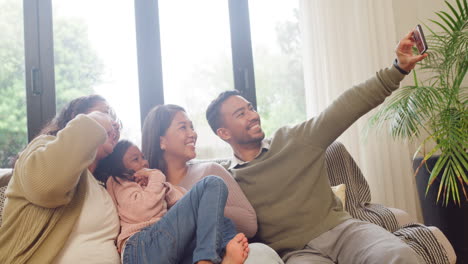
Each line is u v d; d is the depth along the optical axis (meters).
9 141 2.37
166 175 1.57
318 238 1.41
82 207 1.19
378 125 2.38
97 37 2.56
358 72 2.64
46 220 1.12
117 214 1.30
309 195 1.48
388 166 2.60
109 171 1.42
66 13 2.52
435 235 1.44
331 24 2.67
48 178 1.03
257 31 2.82
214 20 2.74
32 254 1.09
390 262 1.18
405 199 2.64
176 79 2.66
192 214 1.20
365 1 2.69
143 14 2.60
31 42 2.40
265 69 2.80
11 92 2.40
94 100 1.44
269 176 1.51
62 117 1.41
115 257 1.17
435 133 2.00
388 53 2.70
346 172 1.90
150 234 1.19
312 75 2.65
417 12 2.84
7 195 1.14
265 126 2.77
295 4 2.87
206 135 2.64
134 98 2.58
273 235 1.48
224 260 1.14
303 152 1.51
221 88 2.71
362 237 1.34
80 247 1.12
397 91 2.66
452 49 2.14
